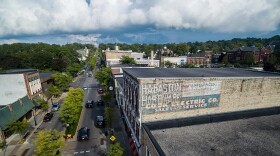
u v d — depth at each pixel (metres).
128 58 88.62
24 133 28.66
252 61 106.25
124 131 30.70
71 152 24.47
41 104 40.31
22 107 34.66
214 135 17.61
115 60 101.19
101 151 24.84
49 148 20.12
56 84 56.41
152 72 26.94
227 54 129.12
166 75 23.03
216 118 20.80
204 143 16.06
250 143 16.00
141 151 20.70
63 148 25.38
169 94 20.84
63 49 107.75
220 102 23.11
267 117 22.38
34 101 40.41
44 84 51.34
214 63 128.38
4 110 29.83
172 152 14.67
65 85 55.72
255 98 24.78
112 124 33.38
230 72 28.73
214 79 22.14
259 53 115.19
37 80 45.50
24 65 83.31
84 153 24.30
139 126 20.80
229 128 19.16
